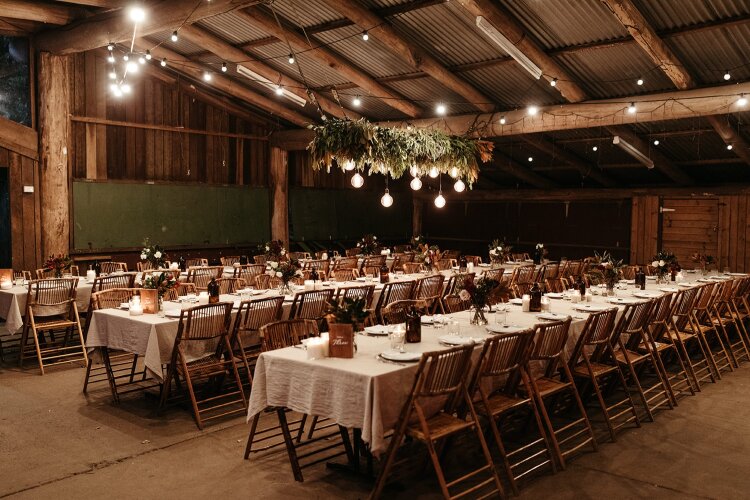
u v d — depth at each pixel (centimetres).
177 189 1362
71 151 1205
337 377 406
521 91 1153
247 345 631
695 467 472
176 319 584
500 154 1537
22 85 1145
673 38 898
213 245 1432
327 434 533
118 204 1272
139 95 1300
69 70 1198
